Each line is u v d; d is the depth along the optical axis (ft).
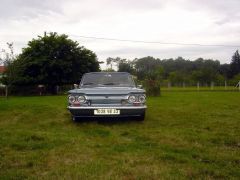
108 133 22.21
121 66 192.65
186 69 342.44
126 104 25.43
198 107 40.01
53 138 20.04
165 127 24.75
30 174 13.05
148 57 338.95
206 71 215.92
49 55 109.29
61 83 114.52
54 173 13.16
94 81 29.81
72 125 26.14
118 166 14.05
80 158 15.47
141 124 26.25
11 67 90.02
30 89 115.65
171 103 47.09
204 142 19.03
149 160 14.99
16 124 26.84
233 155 15.84
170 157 15.40
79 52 114.42
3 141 19.10
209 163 14.65
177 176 12.73
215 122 27.14
